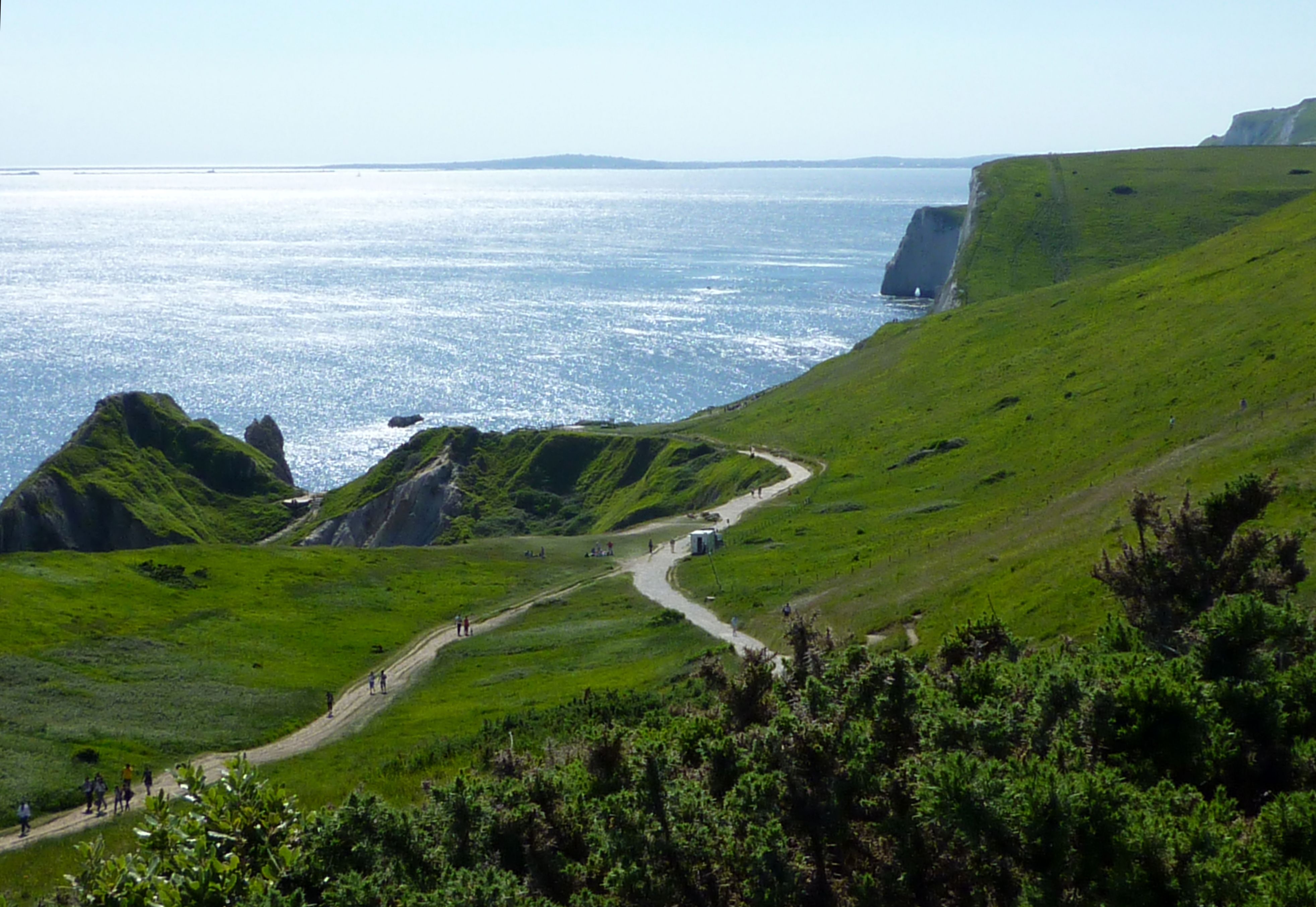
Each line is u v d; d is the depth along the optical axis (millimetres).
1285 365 69688
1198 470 49906
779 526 83000
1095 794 14125
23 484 131000
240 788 16562
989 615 38000
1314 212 113125
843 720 17375
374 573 90062
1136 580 27297
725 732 19781
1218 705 18469
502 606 79375
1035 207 196500
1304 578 26922
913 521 72625
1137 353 91312
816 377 138625
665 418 174625
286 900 13688
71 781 46031
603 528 111875
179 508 139625
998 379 103438
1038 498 65750
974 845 13969
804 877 14922
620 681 50250
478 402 189000
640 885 14523
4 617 68062
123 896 14359
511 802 16844
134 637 68438
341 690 62656
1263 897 12766
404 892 14586
